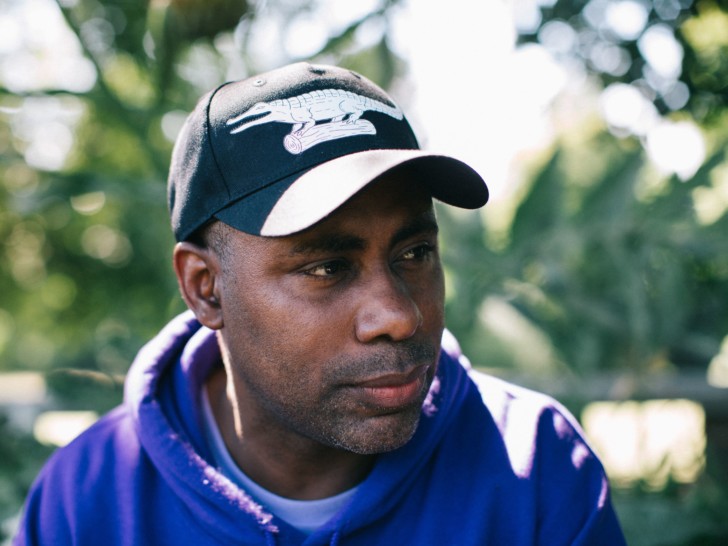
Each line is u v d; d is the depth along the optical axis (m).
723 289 1.98
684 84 1.99
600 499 1.10
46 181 2.16
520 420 1.14
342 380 0.92
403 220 0.94
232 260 0.97
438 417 1.09
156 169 2.02
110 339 2.36
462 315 1.92
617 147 1.99
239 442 1.12
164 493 1.11
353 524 1.03
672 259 1.88
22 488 2.03
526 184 1.91
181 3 1.76
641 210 1.86
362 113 0.99
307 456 1.07
